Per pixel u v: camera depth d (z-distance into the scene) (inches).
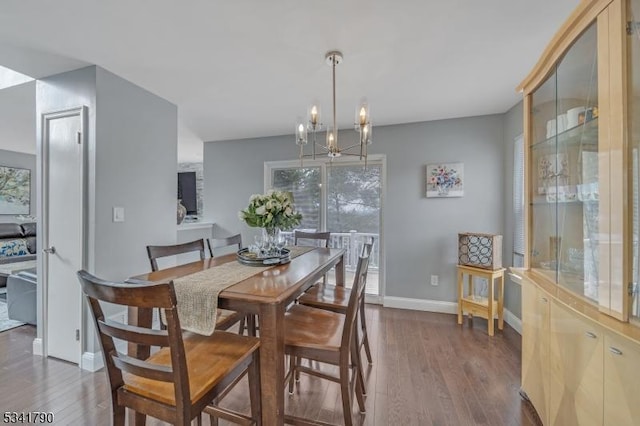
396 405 71.0
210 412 53.7
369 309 138.9
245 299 49.3
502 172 125.6
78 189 87.3
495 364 89.4
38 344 92.8
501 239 116.3
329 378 66.7
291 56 80.3
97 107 85.9
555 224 65.3
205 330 50.6
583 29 50.3
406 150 139.2
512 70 88.2
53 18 64.5
